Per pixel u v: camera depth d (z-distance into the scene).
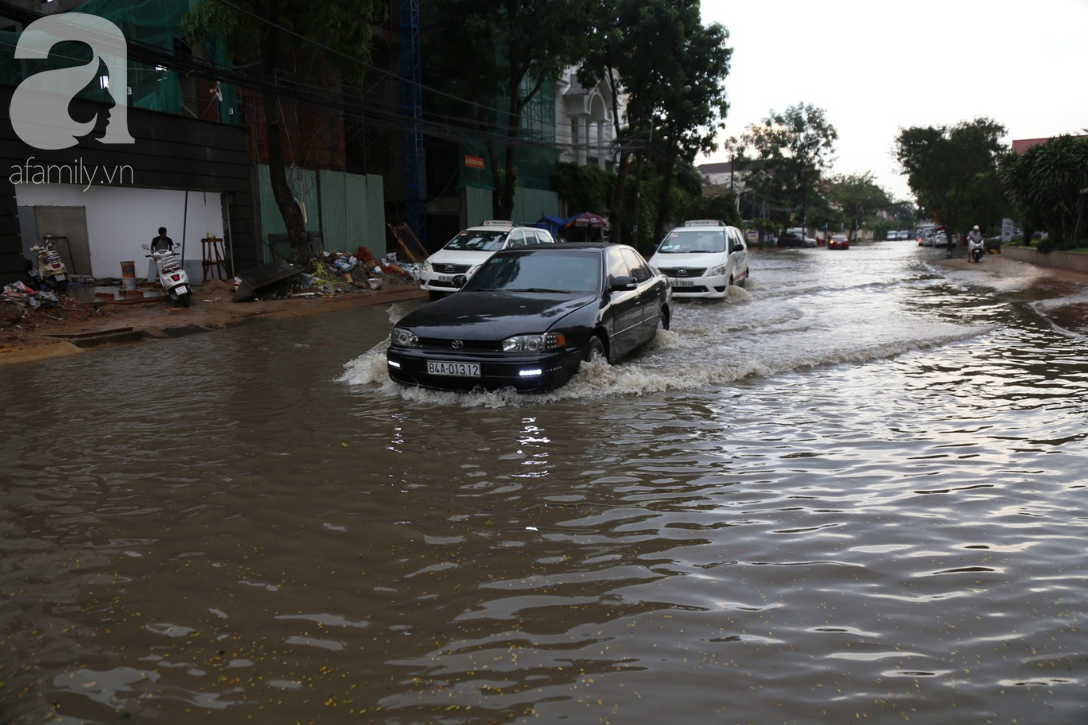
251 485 4.74
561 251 8.45
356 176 23.36
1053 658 2.76
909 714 2.46
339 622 3.08
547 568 3.54
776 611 3.12
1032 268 26.05
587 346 7.24
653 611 3.13
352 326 12.65
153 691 2.63
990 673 2.68
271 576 3.50
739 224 57.19
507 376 6.59
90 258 20.28
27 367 9.17
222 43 18.92
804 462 5.08
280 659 2.82
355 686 2.65
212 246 19.19
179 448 5.57
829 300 15.93
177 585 3.42
